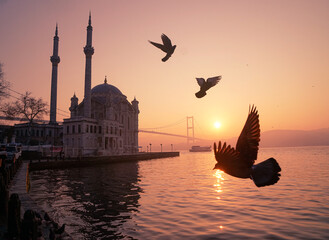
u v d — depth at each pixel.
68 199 20.75
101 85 107.50
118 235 12.48
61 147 66.38
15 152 35.66
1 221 9.15
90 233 12.78
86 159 58.97
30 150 58.88
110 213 16.41
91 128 81.44
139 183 30.03
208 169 51.00
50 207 18.05
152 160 95.62
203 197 21.17
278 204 18.30
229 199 20.23
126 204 18.88
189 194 22.61
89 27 84.50
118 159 73.88
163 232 12.80
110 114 92.56
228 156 1.81
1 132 84.56
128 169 51.53
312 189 24.50
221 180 32.50
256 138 1.80
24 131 94.19
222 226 13.55
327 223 13.71
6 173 15.89
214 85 2.27
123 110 106.62
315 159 78.88
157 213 16.31
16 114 64.12
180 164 69.38
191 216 15.51
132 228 13.46
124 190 24.97
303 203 18.53
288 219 14.57
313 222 13.94
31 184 29.22
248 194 22.28
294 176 34.84
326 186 26.19
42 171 44.38
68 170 48.03
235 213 16.03
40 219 8.85
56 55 97.88
